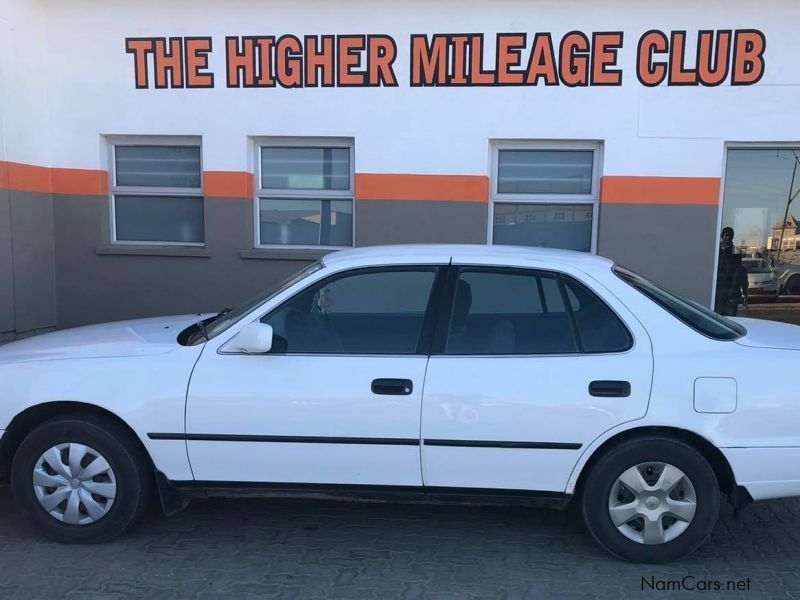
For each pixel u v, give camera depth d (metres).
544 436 3.33
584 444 3.32
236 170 7.73
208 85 7.64
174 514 4.05
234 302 7.89
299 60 7.50
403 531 3.87
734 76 7.04
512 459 3.37
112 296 8.05
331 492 3.51
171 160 8.06
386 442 3.39
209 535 3.79
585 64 7.18
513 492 3.42
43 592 3.16
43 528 3.59
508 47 7.23
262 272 7.82
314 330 3.57
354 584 3.26
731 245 7.52
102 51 7.72
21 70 7.41
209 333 3.68
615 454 3.35
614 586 3.26
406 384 3.38
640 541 3.41
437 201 7.52
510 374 3.35
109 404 3.46
